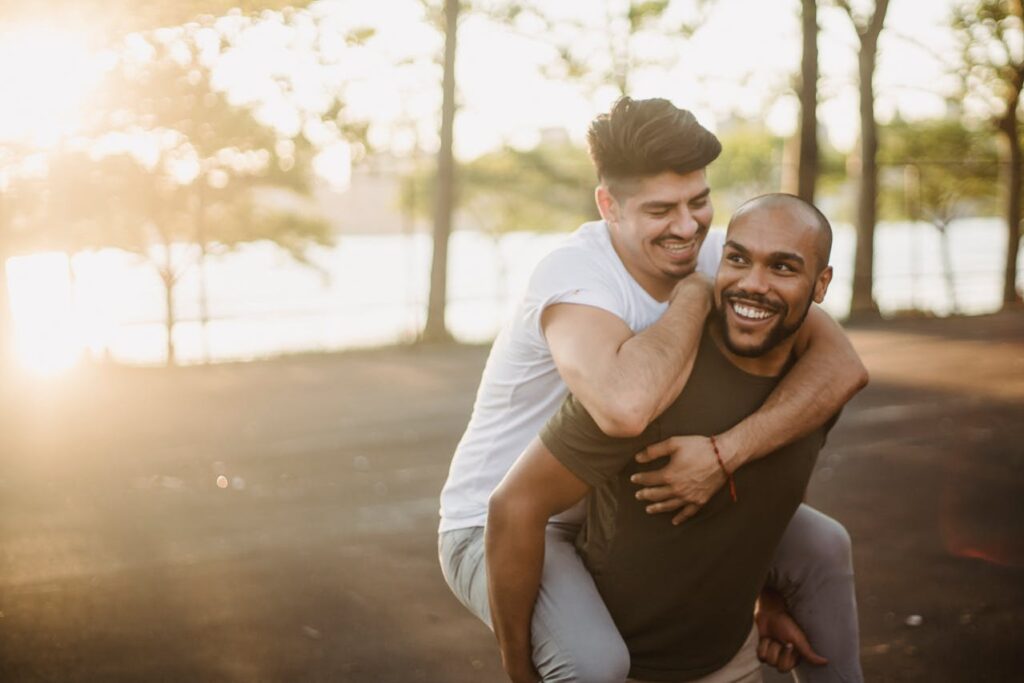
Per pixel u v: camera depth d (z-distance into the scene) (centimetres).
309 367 1534
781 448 219
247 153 1553
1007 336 1744
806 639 265
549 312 231
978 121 2680
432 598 538
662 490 215
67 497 766
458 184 2772
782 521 227
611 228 239
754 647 252
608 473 217
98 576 580
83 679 439
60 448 948
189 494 772
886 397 1130
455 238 7481
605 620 230
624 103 234
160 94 1306
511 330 248
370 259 5016
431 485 791
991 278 3409
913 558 570
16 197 1392
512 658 238
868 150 2233
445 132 1925
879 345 1652
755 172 4081
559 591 232
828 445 887
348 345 1823
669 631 232
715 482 213
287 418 1100
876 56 2220
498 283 2956
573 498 221
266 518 704
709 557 223
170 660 459
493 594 230
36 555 621
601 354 215
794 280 210
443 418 1084
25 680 440
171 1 1185
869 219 2234
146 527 682
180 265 1738
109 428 1051
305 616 512
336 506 733
